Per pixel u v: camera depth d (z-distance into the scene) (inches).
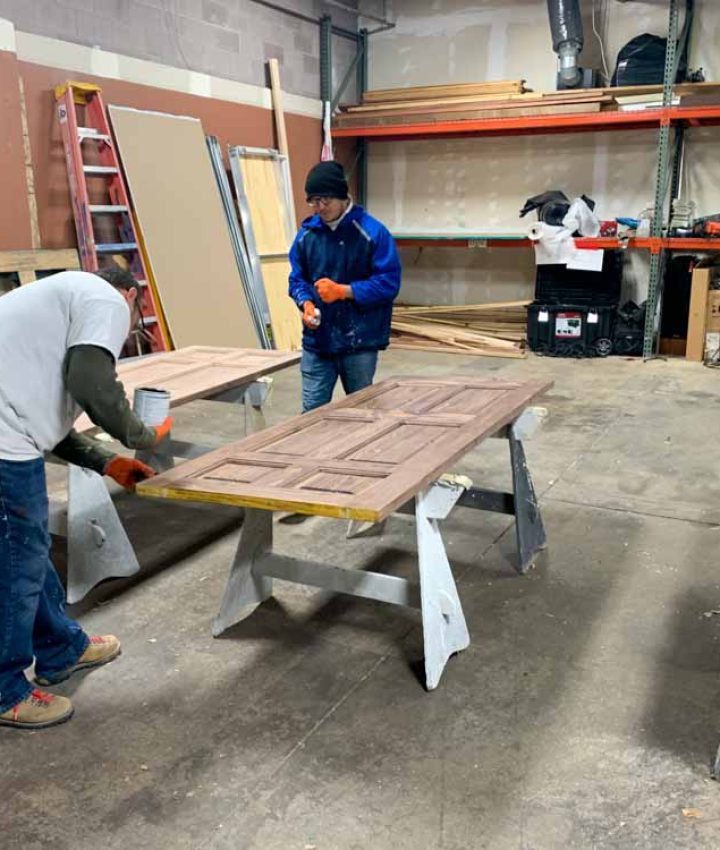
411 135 295.7
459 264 313.9
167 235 217.0
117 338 68.0
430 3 297.9
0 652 73.3
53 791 68.6
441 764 71.1
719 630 93.7
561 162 289.7
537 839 62.1
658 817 64.2
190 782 69.4
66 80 195.5
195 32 232.5
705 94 246.1
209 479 75.2
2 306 68.1
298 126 282.2
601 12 270.2
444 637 86.0
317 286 115.6
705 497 135.3
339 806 66.1
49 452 79.5
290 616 99.1
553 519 127.6
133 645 92.7
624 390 212.8
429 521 85.3
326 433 90.4
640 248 268.5
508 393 105.8
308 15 279.3
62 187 199.3
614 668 86.0
